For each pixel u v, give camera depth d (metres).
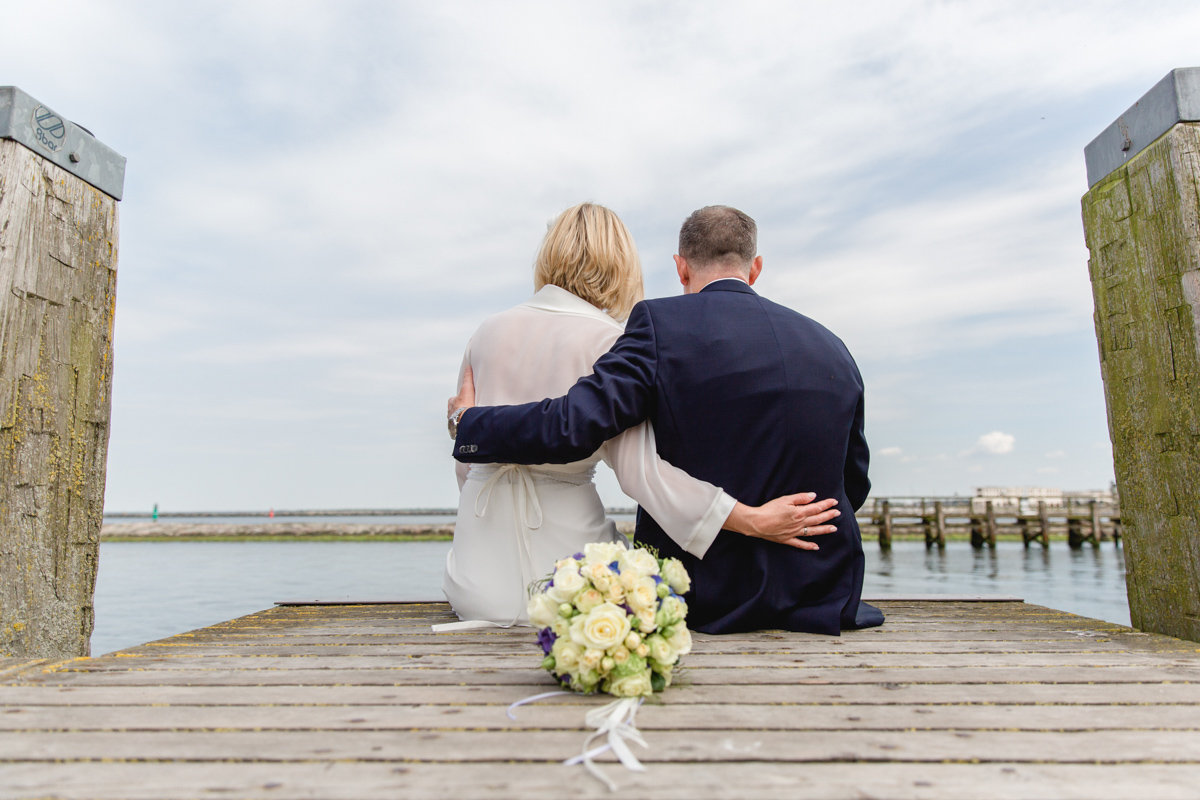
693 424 1.93
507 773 0.98
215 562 28.62
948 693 1.37
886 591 16.14
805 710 1.26
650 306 2.05
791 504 1.88
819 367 1.96
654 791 0.92
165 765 1.01
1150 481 2.12
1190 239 1.98
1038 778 0.97
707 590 1.93
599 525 2.12
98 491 2.22
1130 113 2.20
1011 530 31.97
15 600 1.94
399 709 1.27
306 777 0.96
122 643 10.64
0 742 1.10
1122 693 1.37
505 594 2.07
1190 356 1.98
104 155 2.29
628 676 1.27
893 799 0.89
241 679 1.48
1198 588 1.93
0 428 1.91
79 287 2.18
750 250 2.26
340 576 21.56
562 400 1.89
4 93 1.98
